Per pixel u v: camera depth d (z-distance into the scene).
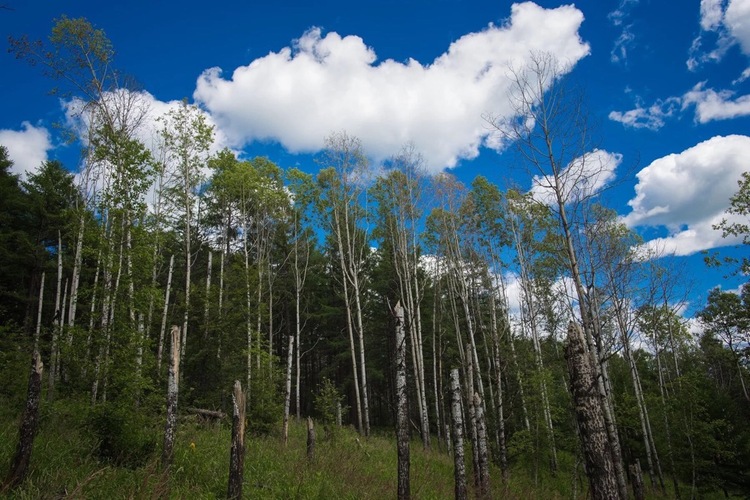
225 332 18.72
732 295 21.36
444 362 32.22
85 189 16.12
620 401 24.17
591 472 5.24
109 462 8.77
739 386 31.42
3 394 12.12
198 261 31.84
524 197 12.96
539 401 18.84
